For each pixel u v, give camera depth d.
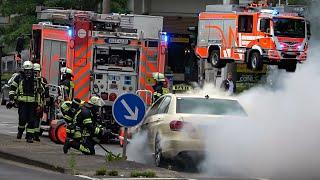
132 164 29.86
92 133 33.78
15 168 29.80
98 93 45.66
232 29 64.75
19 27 88.44
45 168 30.00
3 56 89.00
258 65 62.56
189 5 90.38
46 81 43.97
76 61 45.41
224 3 69.75
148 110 34.47
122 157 30.83
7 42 88.25
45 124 46.41
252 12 63.59
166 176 27.89
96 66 45.72
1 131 49.12
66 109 35.19
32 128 38.50
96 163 30.28
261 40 62.50
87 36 45.50
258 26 62.66
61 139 40.88
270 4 71.75
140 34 46.22
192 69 75.19
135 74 46.19
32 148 35.44
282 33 62.22
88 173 28.19
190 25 90.50
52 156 32.31
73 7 84.69
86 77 45.62
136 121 30.58
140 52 46.19
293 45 62.38
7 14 89.06
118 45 45.94
